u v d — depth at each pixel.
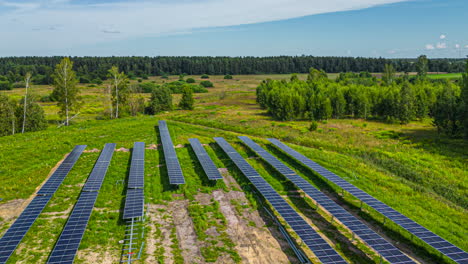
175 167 41.56
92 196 32.06
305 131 70.81
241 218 30.56
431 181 41.75
